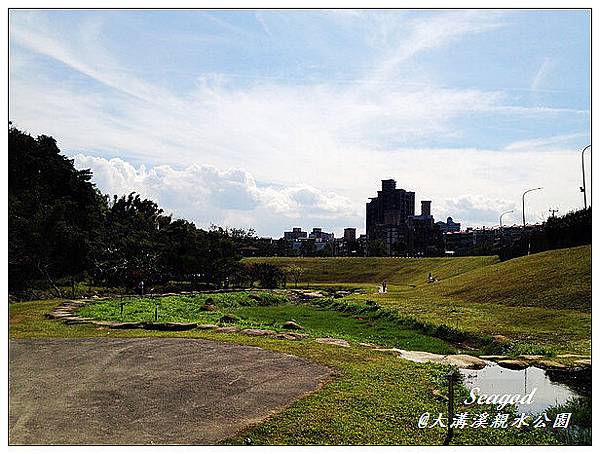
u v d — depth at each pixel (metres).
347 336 18.39
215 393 9.52
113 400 9.06
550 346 15.87
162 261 46.16
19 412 8.45
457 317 22.67
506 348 16.09
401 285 61.69
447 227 180.12
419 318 22.55
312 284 66.75
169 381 10.30
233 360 12.28
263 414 8.43
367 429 8.09
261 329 18.27
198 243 47.75
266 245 108.44
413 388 10.46
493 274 35.97
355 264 82.06
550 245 42.41
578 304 23.38
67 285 38.31
